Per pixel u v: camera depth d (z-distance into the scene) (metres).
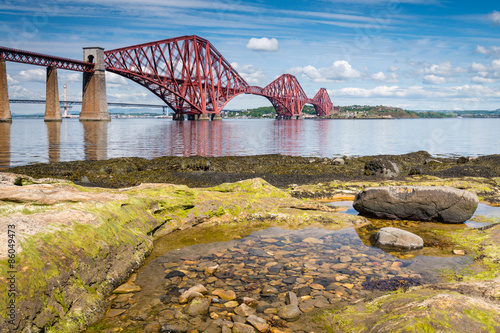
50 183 6.50
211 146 35.19
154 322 3.64
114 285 4.55
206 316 3.75
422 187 8.44
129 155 26.17
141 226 6.24
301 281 4.73
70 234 4.31
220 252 6.02
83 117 119.00
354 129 82.94
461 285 4.09
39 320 3.23
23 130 58.16
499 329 3.03
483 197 11.09
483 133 62.53
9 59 91.06
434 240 6.82
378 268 5.23
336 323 3.57
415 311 3.25
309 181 14.58
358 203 9.00
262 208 8.74
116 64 118.19
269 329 3.48
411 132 68.81
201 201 8.22
